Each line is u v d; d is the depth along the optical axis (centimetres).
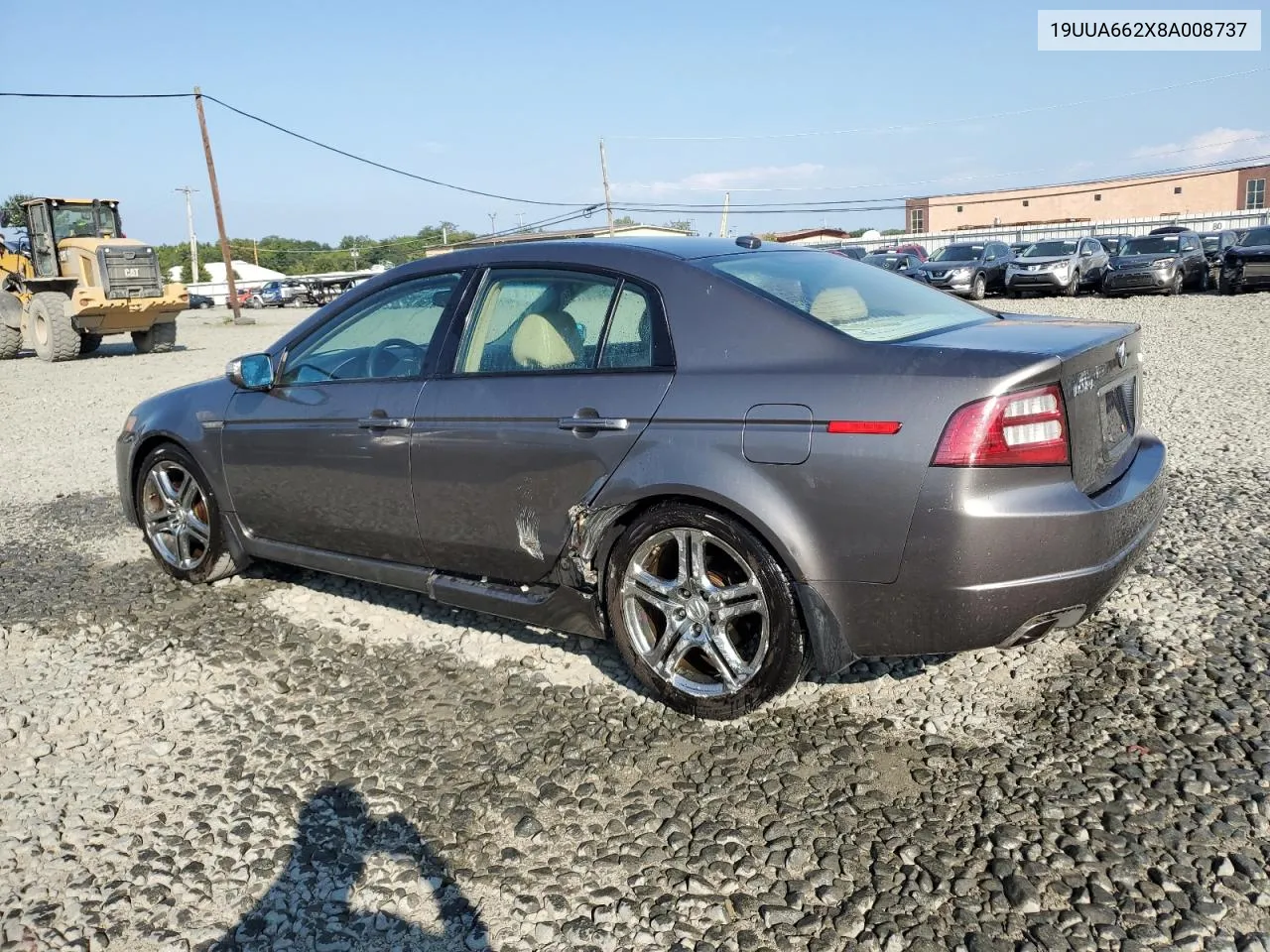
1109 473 318
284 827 289
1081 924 231
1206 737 306
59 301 1964
